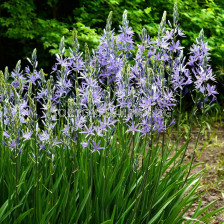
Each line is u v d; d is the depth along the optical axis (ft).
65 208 7.22
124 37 8.00
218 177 13.98
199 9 21.63
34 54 8.18
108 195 7.34
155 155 8.38
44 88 8.24
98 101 6.98
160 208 7.50
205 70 7.23
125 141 8.05
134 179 7.86
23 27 19.43
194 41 20.57
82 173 7.47
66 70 8.23
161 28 7.23
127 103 7.08
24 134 6.70
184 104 22.02
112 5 19.84
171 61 7.27
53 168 6.92
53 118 7.48
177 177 8.25
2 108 7.38
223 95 23.32
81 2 20.97
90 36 17.37
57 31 18.76
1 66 22.89
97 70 7.79
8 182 7.58
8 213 6.55
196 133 18.79
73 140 7.13
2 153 7.98
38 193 6.69
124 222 7.36
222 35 22.18
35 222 6.78
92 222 7.29
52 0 21.03
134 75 7.69
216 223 10.80
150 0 21.57
